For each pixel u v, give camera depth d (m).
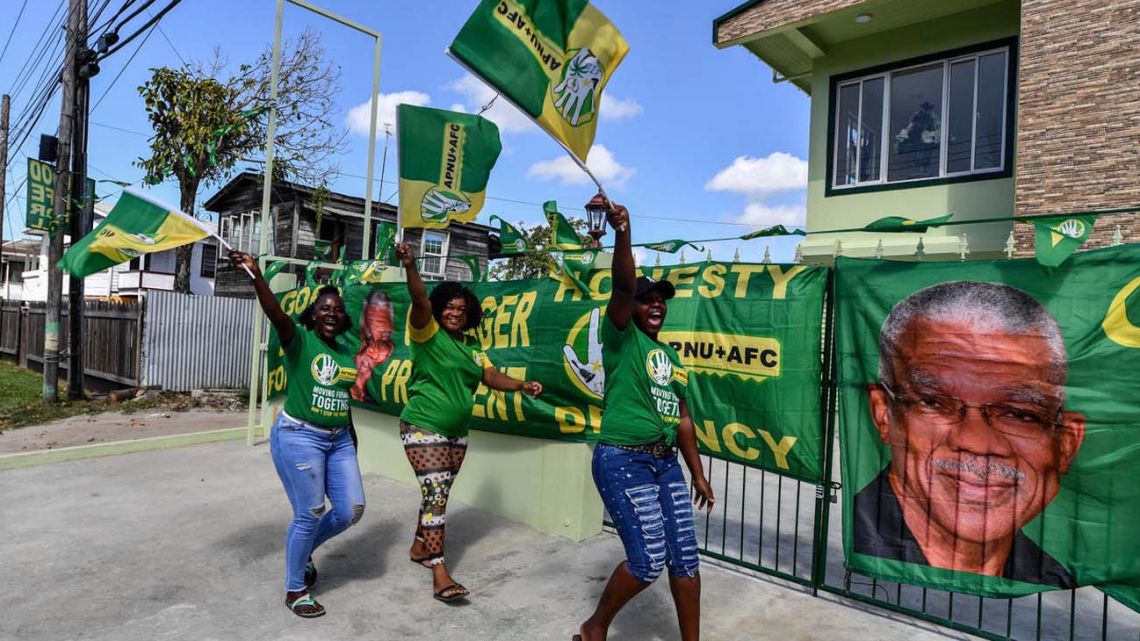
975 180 10.84
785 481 6.95
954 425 3.58
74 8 11.61
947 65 11.25
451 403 4.13
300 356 3.77
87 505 5.78
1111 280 3.25
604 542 5.07
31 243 39.12
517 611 3.91
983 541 3.50
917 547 3.67
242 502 5.90
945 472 3.59
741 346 4.33
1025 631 3.73
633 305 3.11
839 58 12.33
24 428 10.01
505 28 3.19
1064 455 3.32
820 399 4.06
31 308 18.38
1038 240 3.36
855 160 12.17
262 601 3.99
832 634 3.64
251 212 24.17
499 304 5.73
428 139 5.28
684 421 3.39
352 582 4.29
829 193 12.37
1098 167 8.97
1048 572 3.34
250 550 4.78
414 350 4.21
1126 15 8.77
